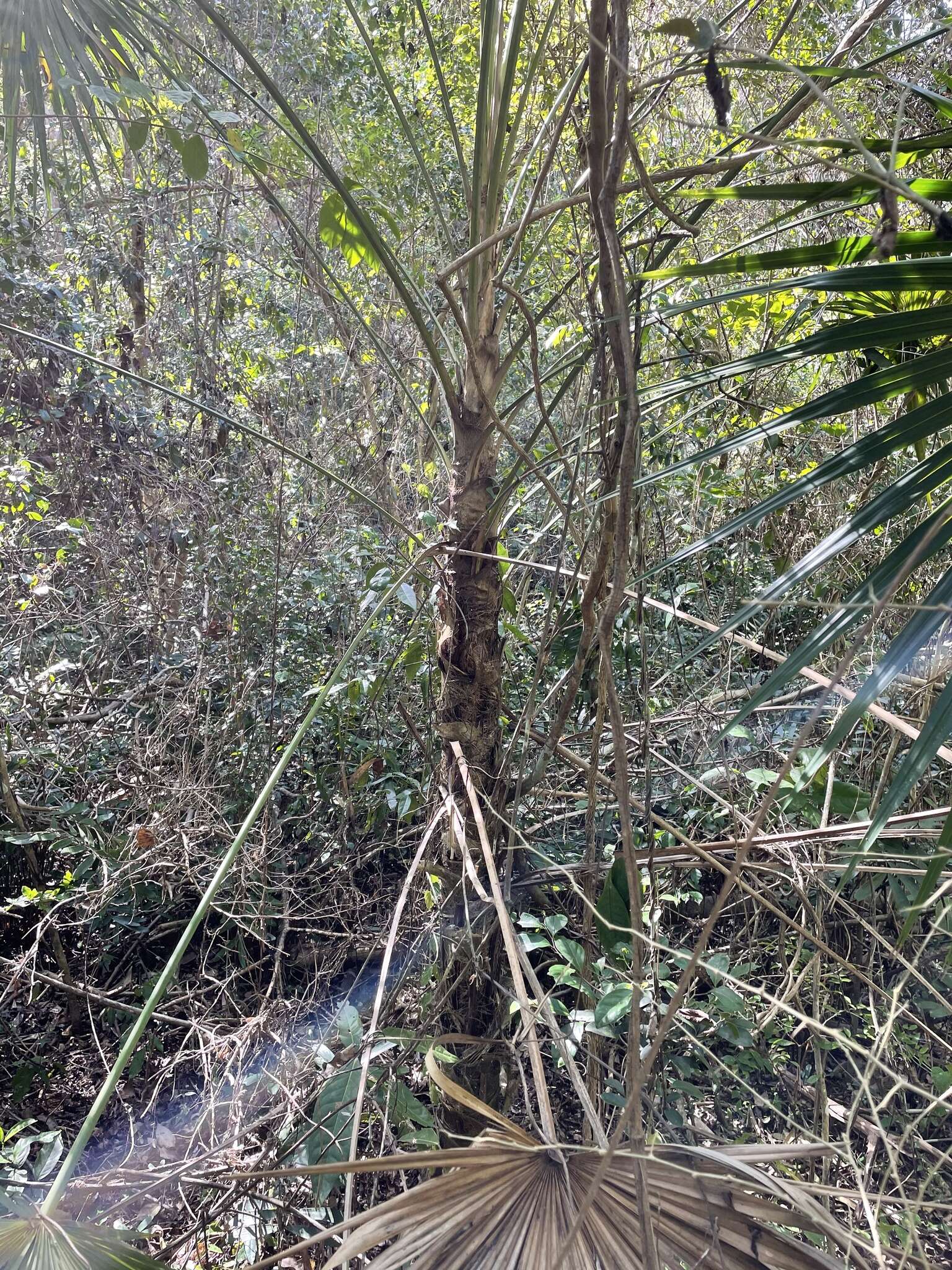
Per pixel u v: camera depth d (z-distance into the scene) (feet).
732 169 4.18
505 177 5.90
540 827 6.93
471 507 5.95
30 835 8.87
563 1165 3.42
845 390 3.92
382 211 6.36
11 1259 3.11
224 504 13.25
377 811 9.46
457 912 5.96
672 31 3.34
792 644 9.73
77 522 12.97
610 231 3.29
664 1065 6.40
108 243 17.38
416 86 14.05
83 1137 3.35
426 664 8.62
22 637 11.11
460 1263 3.12
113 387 14.67
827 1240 4.84
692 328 9.50
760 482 10.07
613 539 4.57
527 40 6.94
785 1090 7.36
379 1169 3.13
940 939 7.77
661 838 7.41
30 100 7.04
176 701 11.02
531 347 4.57
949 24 3.75
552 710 8.87
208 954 9.82
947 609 2.72
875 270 3.74
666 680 8.80
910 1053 7.28
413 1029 6.24
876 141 4.11
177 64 6.77
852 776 8.08
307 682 10.94
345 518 12.79
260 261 15.94
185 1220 6.29
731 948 8.05
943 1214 6.43
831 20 10.05
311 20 14.66
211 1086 6.99
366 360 13.62
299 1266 5.71
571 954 5.75
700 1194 3.35
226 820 9.73
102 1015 9.11
